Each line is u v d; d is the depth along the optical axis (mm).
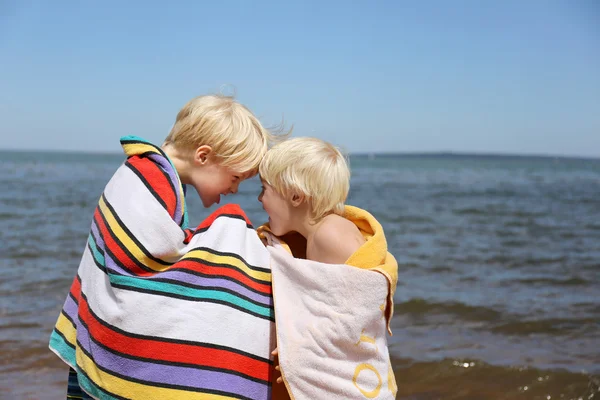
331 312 1871
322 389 1847
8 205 15258
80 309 1992
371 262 1957
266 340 1949
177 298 1847
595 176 49875
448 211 16922
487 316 5625
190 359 1818
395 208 17891
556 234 12148
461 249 10016
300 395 1837
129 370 1815
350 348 1876
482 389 3873
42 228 11031
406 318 5559
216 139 2123
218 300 1886
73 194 19203
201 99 2219
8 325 4926
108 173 37031
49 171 39156
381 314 1907
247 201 18906
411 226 13367
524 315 5656
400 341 4809
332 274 1890
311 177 2068
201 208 16062
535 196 23688
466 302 6129
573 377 3998
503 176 47469
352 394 1856
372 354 1905
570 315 5672
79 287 2082
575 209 17891
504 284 7172
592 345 4742
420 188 28703
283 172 2105
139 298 1822
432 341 4812
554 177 46531
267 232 2258
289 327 1892
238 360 1875
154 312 1820
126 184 1963
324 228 2086
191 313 1846
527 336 5000
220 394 1822
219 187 2205
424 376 4062
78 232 10586
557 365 4215
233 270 1952
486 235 11945
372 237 2010
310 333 1866
